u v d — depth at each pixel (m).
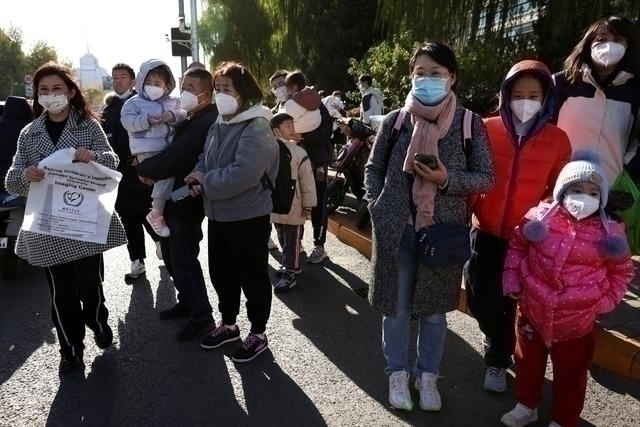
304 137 5.45
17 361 3.69
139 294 4.98
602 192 2.55
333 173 9.44
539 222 2.64
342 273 5.55
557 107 3.29
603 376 3.41
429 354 3.07
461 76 8.26
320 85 20.53
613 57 3.12
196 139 3.71
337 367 3.59
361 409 3.09
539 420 2.97
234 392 3.28
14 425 2.95
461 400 3.18
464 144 2.82
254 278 3.59
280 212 3.70
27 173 3.13
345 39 20.14
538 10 7.86
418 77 2.79
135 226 5.29
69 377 3.46
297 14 20.11
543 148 2.94
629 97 3.26
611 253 2.51
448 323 4.24
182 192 3.71
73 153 3.16
